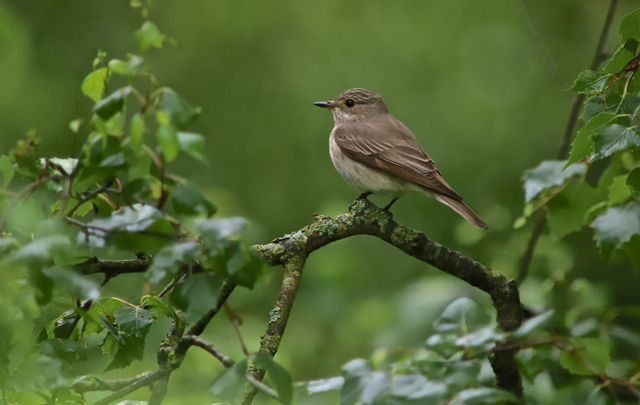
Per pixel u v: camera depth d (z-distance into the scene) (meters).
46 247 3.74
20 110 14.80
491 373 6.02
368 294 13.95
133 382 5.54
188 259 4.02
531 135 16.05
